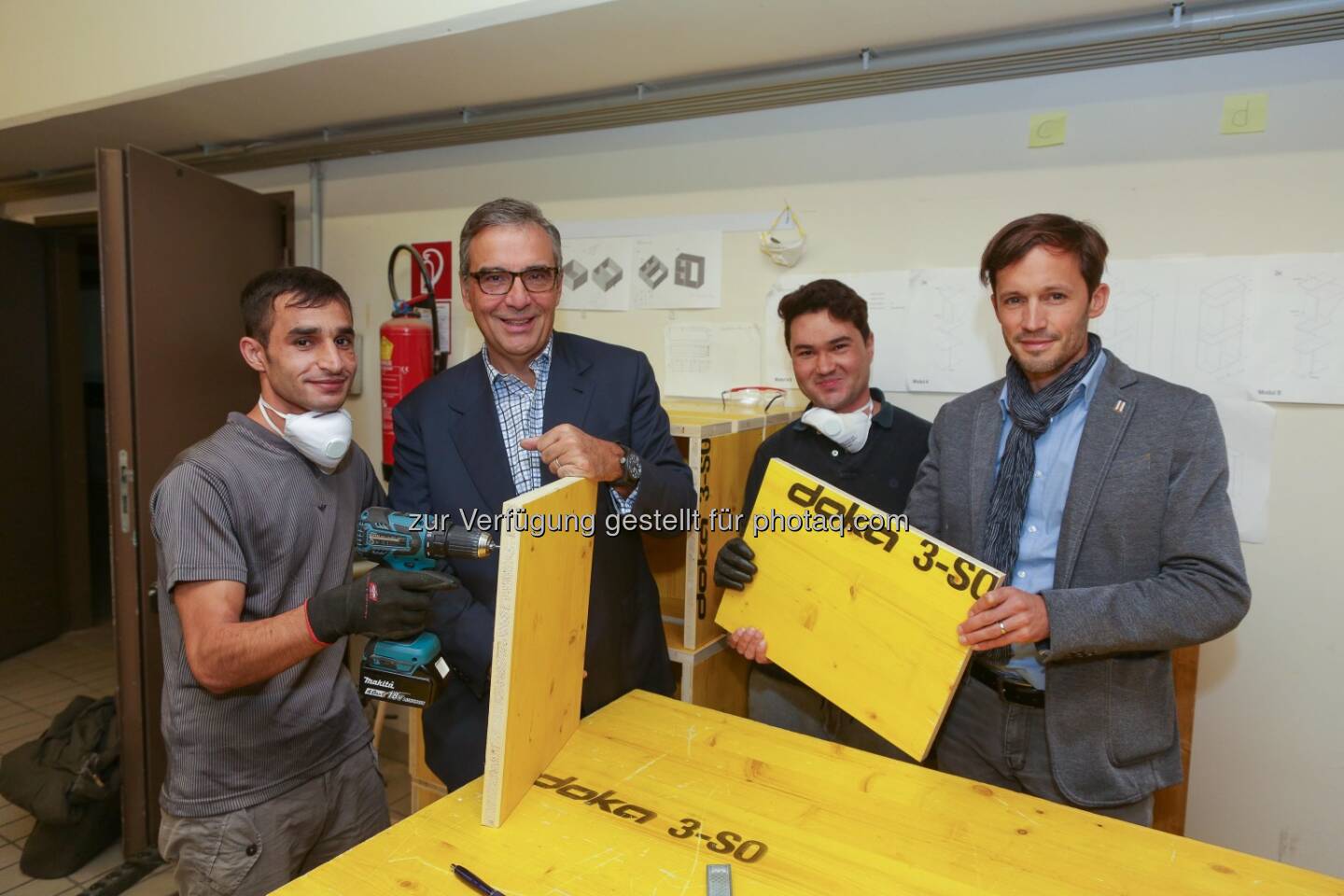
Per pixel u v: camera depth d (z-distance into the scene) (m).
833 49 1.77
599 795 1.02
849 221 1.97
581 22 1.63
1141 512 1.20
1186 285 1.65
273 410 1.33
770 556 1.36
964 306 1.86
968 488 1.39
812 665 1.29
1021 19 1.59
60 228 3.57
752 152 2.08
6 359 3.55
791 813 1.00
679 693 1.82
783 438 1.81
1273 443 1.61
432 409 1.48
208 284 2.35
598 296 2.32
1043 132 1.75
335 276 2.78
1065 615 1.12
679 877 0.87
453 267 2.55
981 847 0.94
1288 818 1.66
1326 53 1.52
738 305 2.13
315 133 2.51
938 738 1.47
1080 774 1.25
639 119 2.13
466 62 1.87
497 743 0.94
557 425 1.43
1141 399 1.23
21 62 2.35
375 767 1.49
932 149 1.87
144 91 2.12
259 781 1.29
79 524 3.93
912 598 1.20
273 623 1.08
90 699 2.50
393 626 1.03
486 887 0.84
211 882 1.27
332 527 1.36
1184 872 0.90
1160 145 1.66
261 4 1.90
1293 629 1.63
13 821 2.44
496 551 1.39
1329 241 1.54
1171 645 1.13
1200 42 1.54
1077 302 1.22
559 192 2.36
